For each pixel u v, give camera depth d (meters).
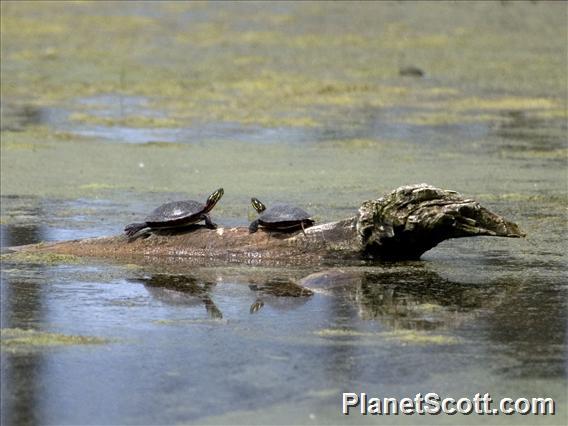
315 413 29.05
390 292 39.62
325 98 93.81
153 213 45.84
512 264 43.78
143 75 103.69
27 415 28.77
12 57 111.06
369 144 75.56
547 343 33.97
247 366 32.09
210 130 80.81
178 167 67.62
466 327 35.53
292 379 31.14
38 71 104.94
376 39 121.31
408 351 33.22
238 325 35.78
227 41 120.94
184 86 98.69
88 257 45.25
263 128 81.75
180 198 58.47
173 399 29.80
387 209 43.00
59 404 29.44
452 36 122.38
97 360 32.50
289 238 44.38
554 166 67.69
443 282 41.00
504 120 85.00
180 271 42.91
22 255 45.28
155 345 33.81
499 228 42.94
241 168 67.25
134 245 45.53
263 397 29.97
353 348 33.53
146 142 76.12
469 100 93.12
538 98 93.94
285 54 114.19
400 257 44.47
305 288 40.31
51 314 37.03
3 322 36.00
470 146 74.88
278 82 100.31
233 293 39.66
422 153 72.31
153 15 135.88
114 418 28.64
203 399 29.80
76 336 34.53
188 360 32.59
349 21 131.00
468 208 42.53
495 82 101.00
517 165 68.00
